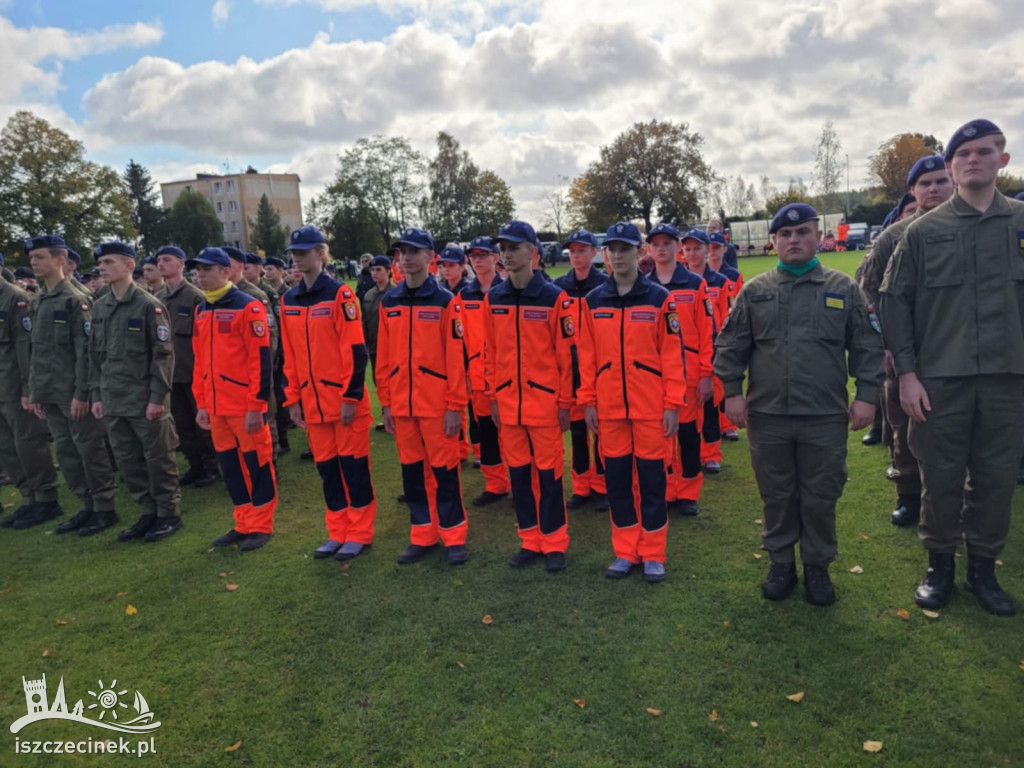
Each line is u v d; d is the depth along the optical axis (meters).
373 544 4.67
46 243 5.15
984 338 3.17
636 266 3.87
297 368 4.49
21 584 4.30
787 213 3.36
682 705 2.78
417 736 2.70
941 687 2.78
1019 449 3.25
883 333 3.47
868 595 3.54
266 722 2.84
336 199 56.50
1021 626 3.17
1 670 3.34
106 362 4.85
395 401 4.23
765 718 2.67
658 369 3.79
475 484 6.00
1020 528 4.16
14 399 5.42
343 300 4.34
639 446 3.84
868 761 2.43
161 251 6.11
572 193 64.00
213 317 4.61
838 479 3.39
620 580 3.91
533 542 4.23
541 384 4.00
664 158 55.69
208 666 3.27
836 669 2.94
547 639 3.32
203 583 4.18
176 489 5.11
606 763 2.49
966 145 3.14
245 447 4.66
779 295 3.43
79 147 43.25
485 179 61.06
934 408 3.33
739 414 3.59
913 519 4.39
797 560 4.10
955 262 3.22
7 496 6.41
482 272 5.50
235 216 88.31
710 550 4.25
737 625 3.33
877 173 57.28
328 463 4.49
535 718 2.76
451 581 4.02
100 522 5.21
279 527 5.09
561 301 4.01
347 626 3.55
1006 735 2.50
